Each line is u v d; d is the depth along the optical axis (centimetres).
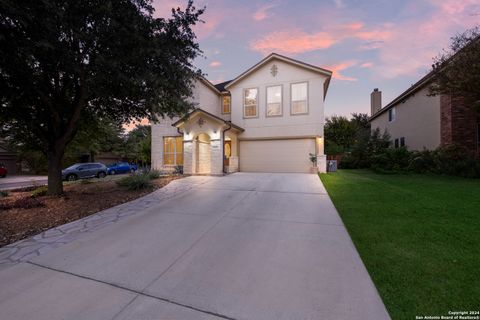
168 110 814
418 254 322
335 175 1233
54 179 791
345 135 2906
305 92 1414
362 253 332
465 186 828
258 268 309
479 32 983
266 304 237
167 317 224
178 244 394
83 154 2759
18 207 630
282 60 1442
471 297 230
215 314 226
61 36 515
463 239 366
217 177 1150
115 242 410
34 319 224
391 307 223
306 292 254
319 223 475
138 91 676
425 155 1284
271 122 1465
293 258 333
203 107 1480
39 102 733
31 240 429
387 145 1738
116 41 552
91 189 912
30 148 930
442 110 1312
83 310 237
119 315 228
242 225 477
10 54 484
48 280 295
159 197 751
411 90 1560
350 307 228
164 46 603
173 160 1557
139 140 3444
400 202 600
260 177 1144
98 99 786
